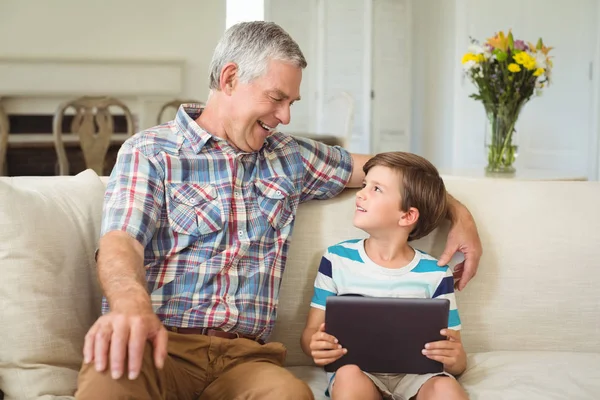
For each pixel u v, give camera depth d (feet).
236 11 22.84
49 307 5.23
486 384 5.72
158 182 5.58
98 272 4.81
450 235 6.23
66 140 20.07
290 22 23.20
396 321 5.35
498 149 11.90
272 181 5.96
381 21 23.66
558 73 20.20
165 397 4.77
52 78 20.15
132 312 4.21
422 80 24.54
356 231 6.49
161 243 5.56
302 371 6.23
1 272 5.16
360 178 6.51
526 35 20.84
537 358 6.18
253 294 5.69
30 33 20.45
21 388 5.07
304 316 6.40
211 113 5.86
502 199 6.75
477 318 6.50
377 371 5.42
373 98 23.86
